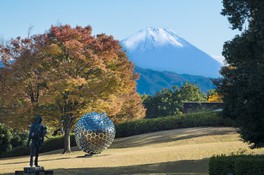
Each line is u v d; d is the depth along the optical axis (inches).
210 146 1216.2
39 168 821.9
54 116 1638.8
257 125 767.1
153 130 2023.9
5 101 1560.0
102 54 1680.6
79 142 1408.7
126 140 1845.5
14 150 2055.9
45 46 1540.4
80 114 1637.6
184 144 1508.4
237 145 1184.2
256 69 756.0
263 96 748.0
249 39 802.2
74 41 1574.8
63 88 1518.2
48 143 2026.3
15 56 1637.6
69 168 991.0
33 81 1592.0
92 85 1565.0
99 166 1053.2
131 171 891.4
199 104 3029.0
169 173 824.9
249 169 620.4
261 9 783.1
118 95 1926.7
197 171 847.1
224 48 840.9
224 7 837.2
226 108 834.8
